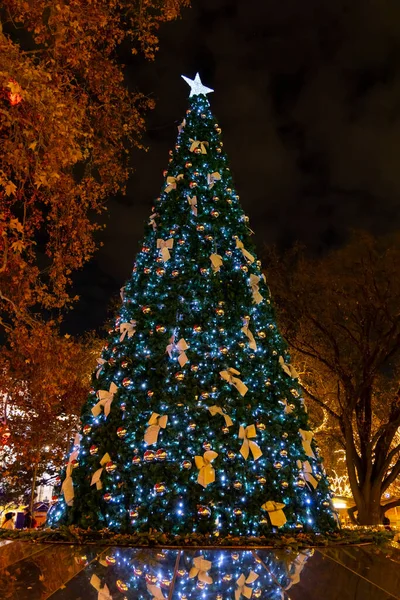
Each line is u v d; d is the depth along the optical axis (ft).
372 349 52.90
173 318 23.11
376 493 48.47
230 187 28.19
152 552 18.07
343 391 56.70
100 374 23.98
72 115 30.14
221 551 18.37
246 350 23.56
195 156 27.86
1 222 28.50
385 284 50.88
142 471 20.33
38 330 37.47
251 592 14.02
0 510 70.08
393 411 50.37
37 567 16.20
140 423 21.34
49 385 40.57
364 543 21.86
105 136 41.88
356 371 53.06
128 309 24.88
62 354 39.99
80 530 20.17
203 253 24.90
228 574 15.62
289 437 22.59
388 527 42.83
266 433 21.91
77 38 31.30
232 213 27.09
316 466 23.65
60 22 29.45
